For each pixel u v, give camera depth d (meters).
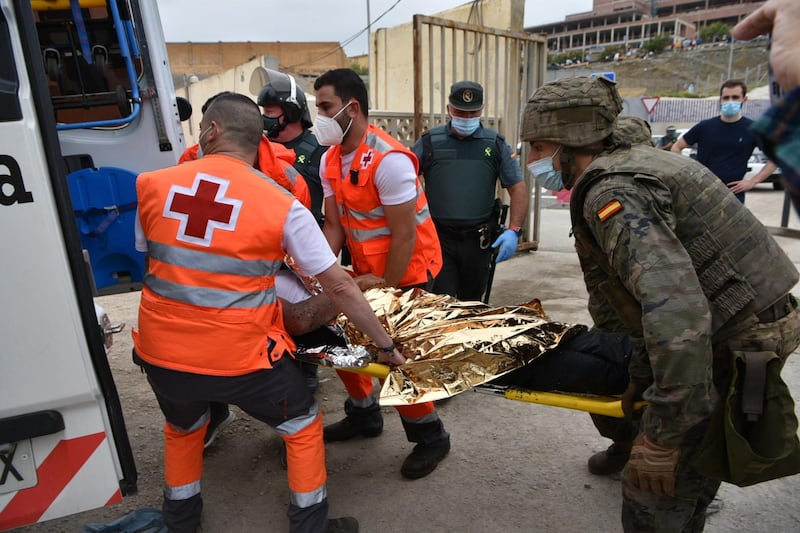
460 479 2.68
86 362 1.74
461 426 3.15
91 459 1.83
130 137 3.21
